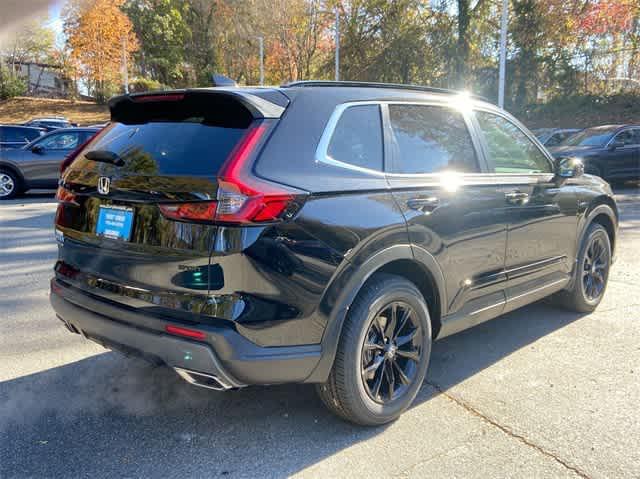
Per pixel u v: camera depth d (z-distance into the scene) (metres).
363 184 2.78
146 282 2.55
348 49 32.91
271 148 2.51
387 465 2.61
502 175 3.70
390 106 3.14
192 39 50.34
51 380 3.49
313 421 3.01
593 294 4.85
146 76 51.31
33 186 12.15
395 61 30.80
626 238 7.95
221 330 2.36
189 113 2.79
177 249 2.44
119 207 2.69
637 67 25.91
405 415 3.09
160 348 2.48
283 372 2.52
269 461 2.63
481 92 28.98
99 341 2.83
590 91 27.19
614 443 2.80
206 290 2.38
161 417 3.05
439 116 3.44
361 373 2.80
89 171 2.88
